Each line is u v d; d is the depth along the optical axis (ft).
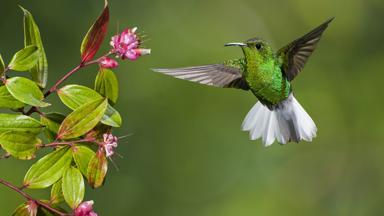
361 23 53.88
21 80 15.37
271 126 21.17
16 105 15.56
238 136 47.60
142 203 45.29
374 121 52.29
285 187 49.65
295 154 50.62
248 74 21.44
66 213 15.53
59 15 44.96
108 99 16.46
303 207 49.90
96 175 15.52
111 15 48.03
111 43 16.24
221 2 52.60
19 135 15.16
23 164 37.63
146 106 46.24
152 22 49.34
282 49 21.57
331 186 51.52
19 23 44.09
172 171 46.19
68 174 15.51
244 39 53.11
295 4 54.54
